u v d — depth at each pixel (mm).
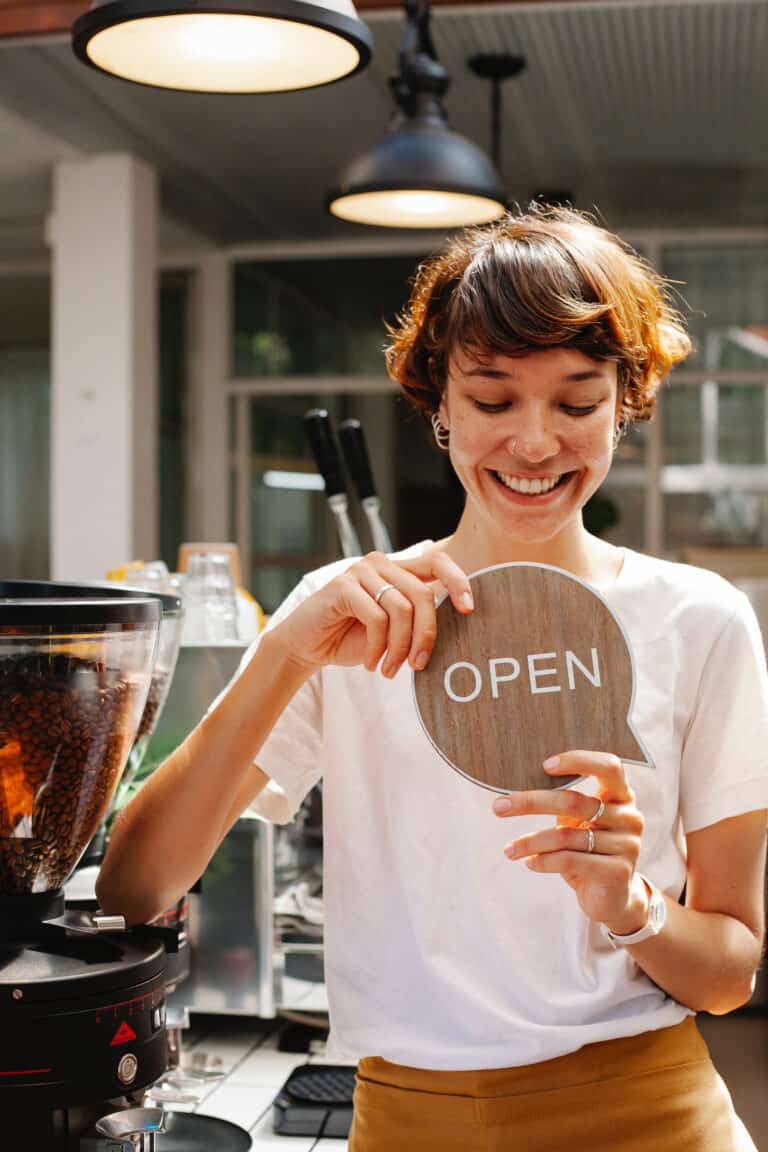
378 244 7559
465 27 4602
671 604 1058
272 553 7754
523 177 6473
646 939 938
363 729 1061
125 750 1010
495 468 960
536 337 904
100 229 5883
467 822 1021
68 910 1072
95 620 932
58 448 5906
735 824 1031
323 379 7629
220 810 1028
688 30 4586
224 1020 1765
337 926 1068
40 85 4988
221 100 5195
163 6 1605
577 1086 989
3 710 919
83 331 5895
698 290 7402
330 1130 1367
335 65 1816
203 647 1604
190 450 7738
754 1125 2205
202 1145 1219
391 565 945
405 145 3621
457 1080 1003
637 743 919
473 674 933
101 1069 902
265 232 7359
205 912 1533
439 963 1022
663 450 7406
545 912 1008
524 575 939
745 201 6855
